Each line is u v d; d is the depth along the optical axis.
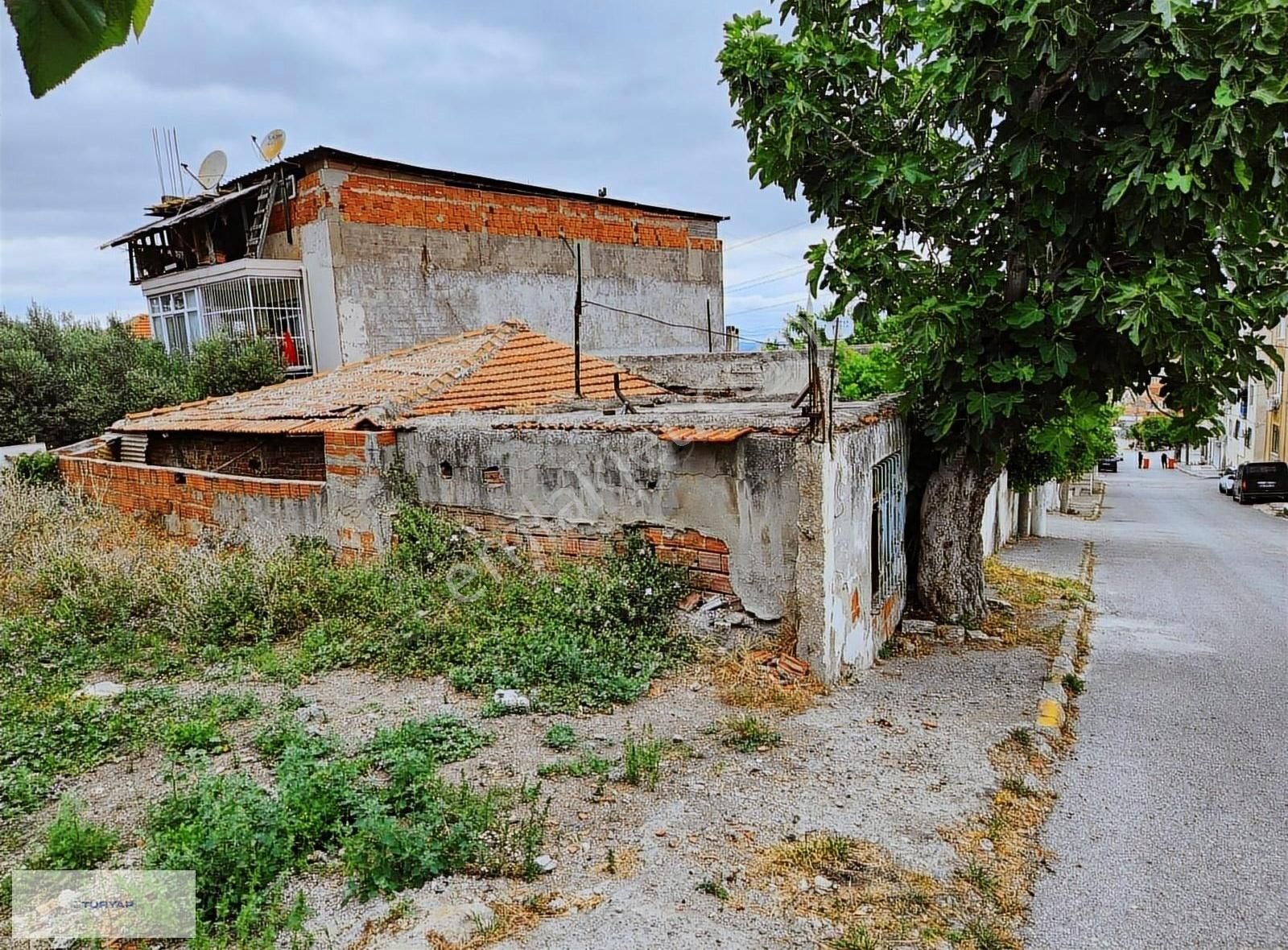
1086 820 4.69
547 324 20.94
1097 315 6.41
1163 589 12.20
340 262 17.08
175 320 19.69
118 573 8.16
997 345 7.22
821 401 5.89
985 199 7.08
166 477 11.18
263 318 17.17
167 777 4.30
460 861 3.62
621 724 5.40
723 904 3.52
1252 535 20.34
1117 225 6.65
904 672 7.01
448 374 10.15
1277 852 4.34
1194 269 6.38
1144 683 7.24
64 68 0.84
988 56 6.29
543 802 4.27
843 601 6.45
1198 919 3.75
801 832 4.17
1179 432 7.57
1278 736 5.96
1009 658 7.47
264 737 4.92
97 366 17.75
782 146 7.28
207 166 19.08
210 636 7.02
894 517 8.29
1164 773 5.32
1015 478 14.25
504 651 6.27
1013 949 3.47
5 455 14.75
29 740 5.01
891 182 7.10
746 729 5.30
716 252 25.98
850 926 3.45
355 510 8.57
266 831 3.64
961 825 4.39
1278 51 5.36
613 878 3.65
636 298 23.31
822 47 7.32
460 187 19.20
